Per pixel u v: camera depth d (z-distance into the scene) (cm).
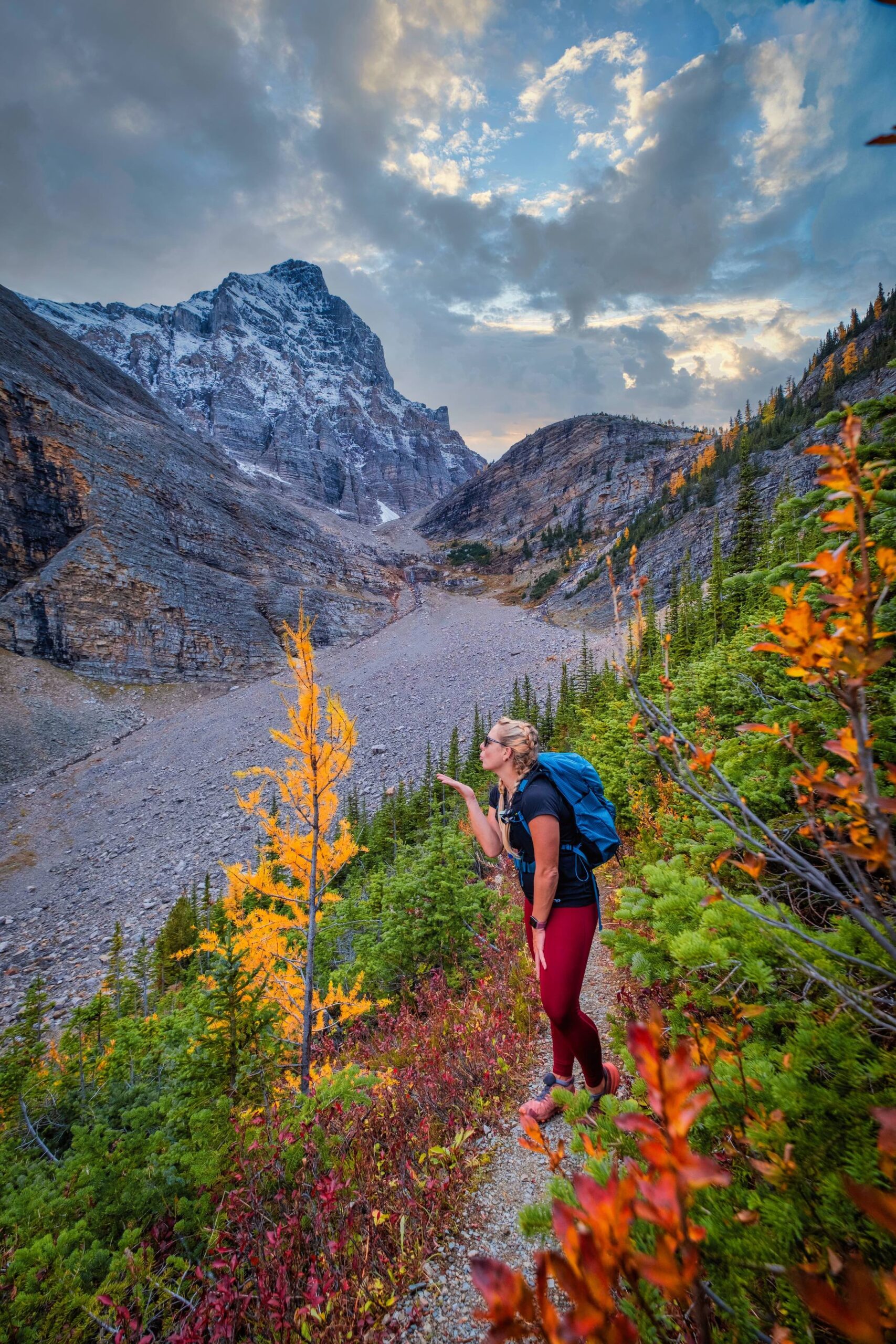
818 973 138
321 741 666
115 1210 335
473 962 739
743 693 521
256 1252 265
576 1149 171
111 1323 256
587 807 269
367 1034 753
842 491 94
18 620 8231
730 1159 158
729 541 8125
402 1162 309
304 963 701
